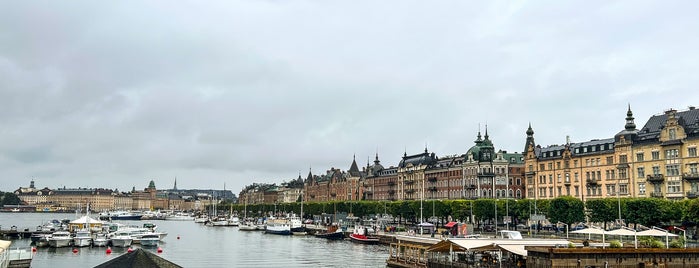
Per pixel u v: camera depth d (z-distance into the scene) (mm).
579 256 64562
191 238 173750
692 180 129000
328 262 103938
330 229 173125
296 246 141125
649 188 139375
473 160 198500
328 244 147500
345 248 134375
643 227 125938
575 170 163250
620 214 111500
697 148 128625
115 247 128500
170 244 147500
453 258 82750
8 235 151625
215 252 124500
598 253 65125
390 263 95688
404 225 188625
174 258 111438
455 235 131625
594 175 156625
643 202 116188
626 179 146000
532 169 180500
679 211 111875
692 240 101625
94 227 154375
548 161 173875
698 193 126438
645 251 66688
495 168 194000
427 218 187625
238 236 184250
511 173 195500
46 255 110875
